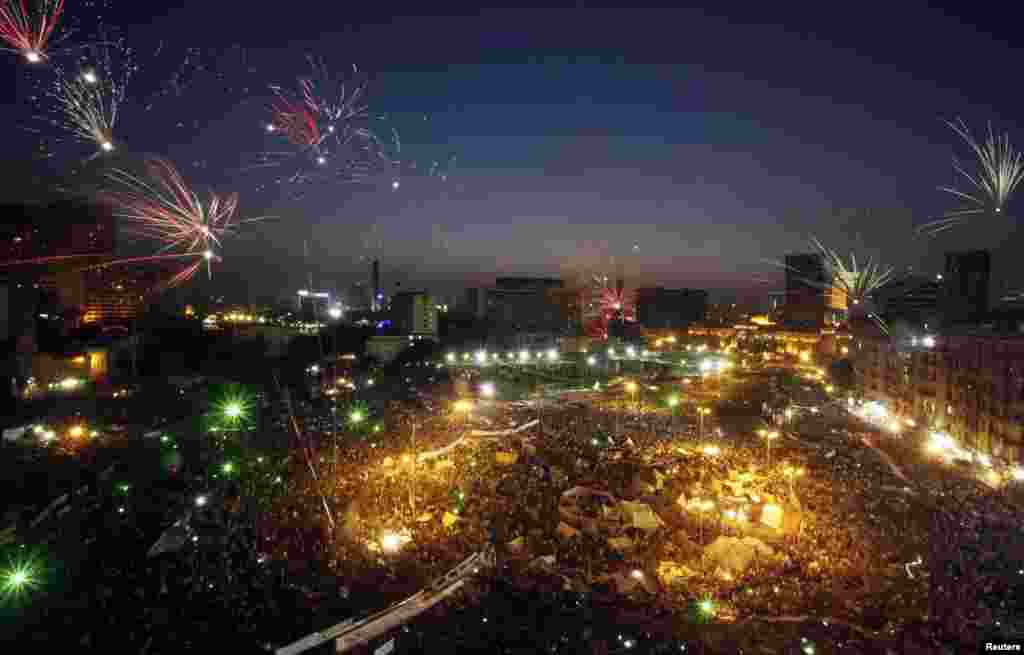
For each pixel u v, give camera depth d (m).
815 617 21.31
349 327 146.62
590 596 22.11
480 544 25.52
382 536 25.50
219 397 64.50
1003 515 30.53
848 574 24.25
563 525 27.50
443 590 21.31
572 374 91.06
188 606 18.81
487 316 189.38
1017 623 20.56
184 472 33.44
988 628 20.27
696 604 21.98
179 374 89.69
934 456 42.62
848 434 49.81
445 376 87.06
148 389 71.44
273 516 26.42
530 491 31.78
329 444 40.00
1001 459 40.44
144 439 42.56
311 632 18.19
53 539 23.48
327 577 21.75
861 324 75.50
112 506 27.08
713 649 19.11
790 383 82.50
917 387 55.22
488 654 17.48
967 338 46.00
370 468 34.19
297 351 125.00
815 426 53.59
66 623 17.70
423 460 36.22
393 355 126.06
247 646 17.11
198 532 24.12
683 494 32.06
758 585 23.62
